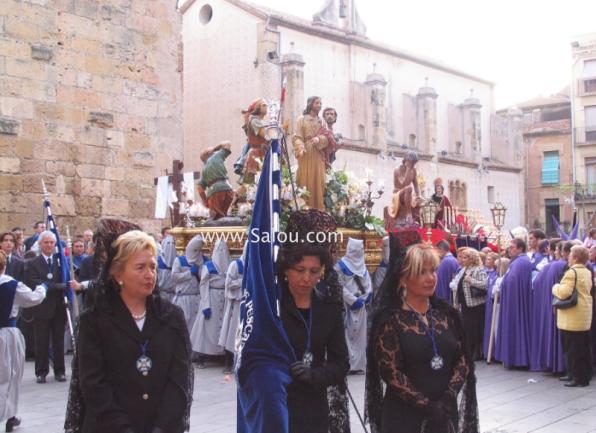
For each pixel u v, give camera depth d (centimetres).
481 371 1118
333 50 3105
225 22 2903
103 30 1736
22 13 1588
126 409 382
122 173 1761
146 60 1823
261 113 1159
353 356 1037
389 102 3397
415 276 441
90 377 376
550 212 4538
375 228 1149
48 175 1622
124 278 390
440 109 3734
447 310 466
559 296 979
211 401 873
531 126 4706
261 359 404
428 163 3478
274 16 2778
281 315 423
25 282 1014
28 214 1582
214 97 2927
